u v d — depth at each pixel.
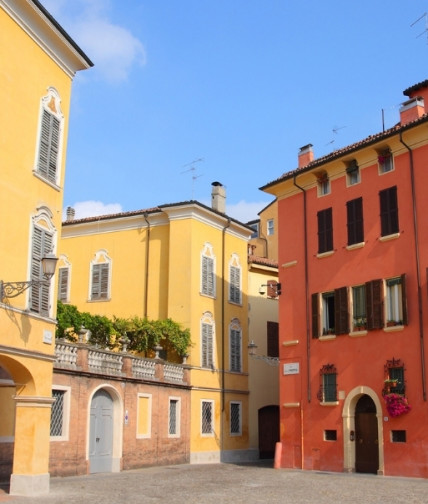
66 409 23.05
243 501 16.59
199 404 32.66
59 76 19.95
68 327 26.41
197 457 31.80
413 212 24.67
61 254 37.47
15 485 17.23
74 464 23.17
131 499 16.83
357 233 26.92
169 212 34.62
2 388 20.31
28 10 17.83
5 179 16.88
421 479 22.48
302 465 27.58
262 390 37.75
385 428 24.39
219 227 36.62
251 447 36.19
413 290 24.22
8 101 17.23
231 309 36.59
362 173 27.23
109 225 36.62
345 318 26.67
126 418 26.48
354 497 17.56
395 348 24.50
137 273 35.28
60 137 19.78
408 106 26.94
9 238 16.84
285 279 30.16
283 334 29.69
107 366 25.69
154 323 31.20
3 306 16.20
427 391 23.14
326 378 27.33
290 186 30.61
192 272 33.69
